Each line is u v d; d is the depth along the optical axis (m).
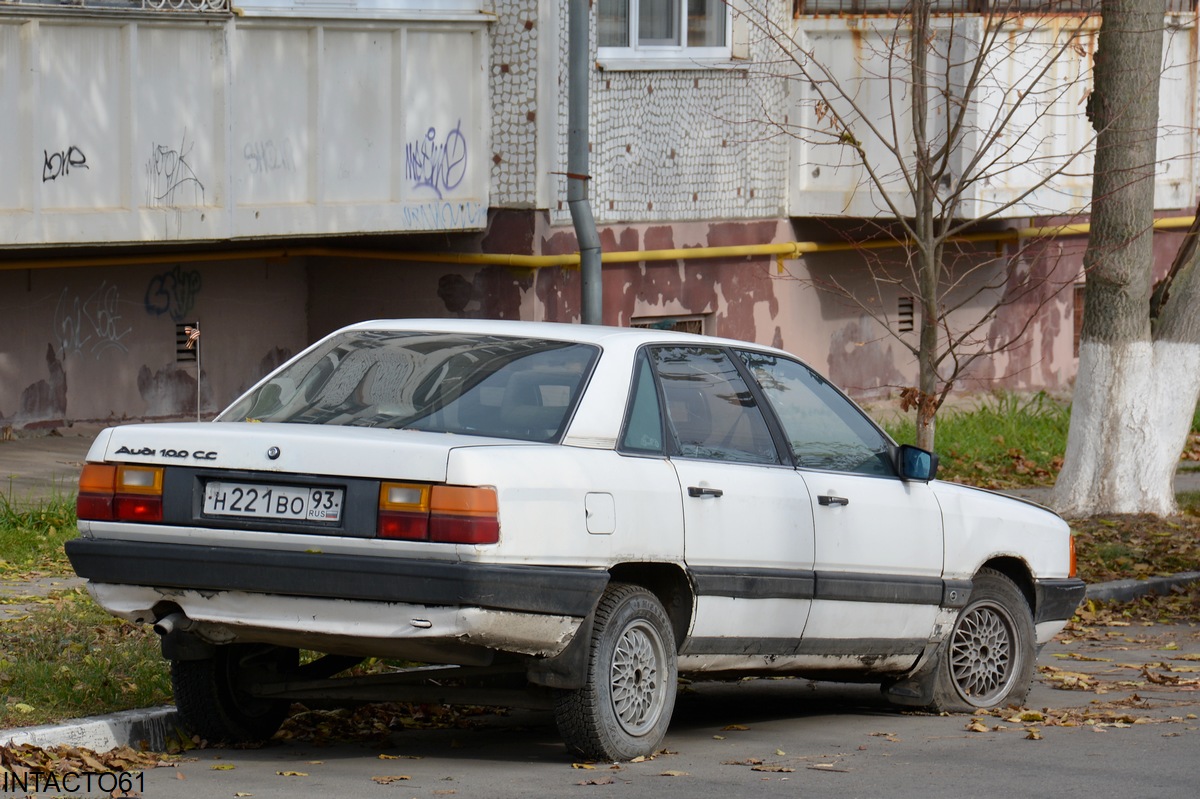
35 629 12.80
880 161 28.03
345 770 9.89
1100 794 9.50
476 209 25.59
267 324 27.23
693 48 27.48
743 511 10.53
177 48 22.20
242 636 9.73
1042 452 26.44
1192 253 21.48
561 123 25.48
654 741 10.16
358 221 24.33
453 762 10.19
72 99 21.22
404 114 24.64
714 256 27.80
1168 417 21.44
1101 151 20.97
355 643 9.40
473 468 9.02
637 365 10.40
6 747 9.76
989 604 12.50
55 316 24.59
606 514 9.60
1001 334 32.28
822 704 13.12
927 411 17.91
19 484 20.59
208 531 9.43
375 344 10.76
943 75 22.83
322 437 9.34
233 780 9.52
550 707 10.01
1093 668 14.56
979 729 11.65
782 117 28.77
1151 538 19.84
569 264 25.77
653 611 10.02
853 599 11.30
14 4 20.27
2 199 20.64
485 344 10.54
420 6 24.58
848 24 27.84
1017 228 31.48
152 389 25.84
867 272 30.59
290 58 23.59
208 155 22.64
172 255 25.59
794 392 11.52
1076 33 22.44
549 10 25.12
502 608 9.08
